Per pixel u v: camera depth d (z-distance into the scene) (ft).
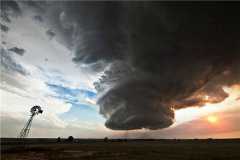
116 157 148.25
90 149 220.43
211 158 143.74
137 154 168.45
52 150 200.44
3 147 222.28
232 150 210.59
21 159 136.36
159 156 154.61
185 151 198.59
